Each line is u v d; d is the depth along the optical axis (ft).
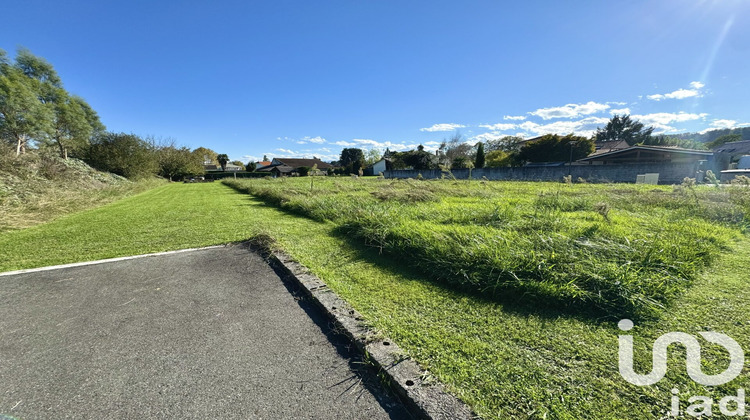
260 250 12.13
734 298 6.76
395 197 23.98
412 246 10.20
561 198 21.26
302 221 18.29
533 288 6.98
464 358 5.00
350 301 7.22
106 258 11.18
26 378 4.77
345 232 14.49
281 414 4.05
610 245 9.47
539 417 3.79
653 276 7.26
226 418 3.98
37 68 61.62
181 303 7.53
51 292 8.16
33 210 19.60
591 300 6.59
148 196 40.14
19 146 47.55
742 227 13.08
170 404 4.22
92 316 6.85
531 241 9.86
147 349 5.57
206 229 16.15
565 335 5.64
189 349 5.56
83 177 45.19
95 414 4.05
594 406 3.93
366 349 5.24
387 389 4.57
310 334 6.09
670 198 19.94
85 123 66.28
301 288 8.29
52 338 5.93
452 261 8.78
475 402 4.06
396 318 6.38
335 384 4.65
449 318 6.36
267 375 4.84
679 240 10.07
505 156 110.42
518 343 5.41
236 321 6.63
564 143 95.96
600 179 52.06
